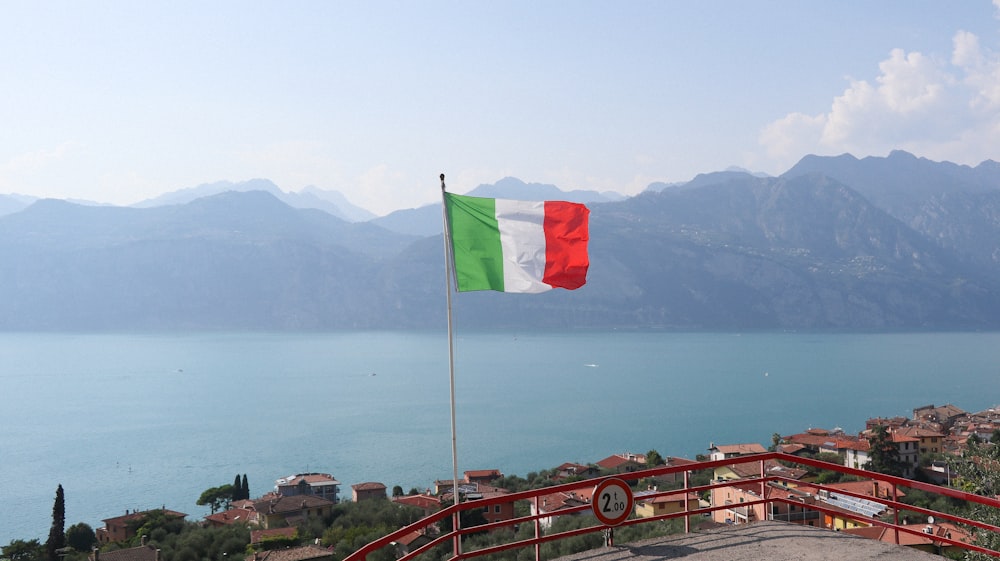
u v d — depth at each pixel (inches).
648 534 1481.3
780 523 508.7
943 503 1899.6
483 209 566.3
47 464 6151.6
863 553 443.8
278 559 2097.7
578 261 568.7
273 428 7780.5
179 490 5034.5
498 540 1893.5
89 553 2477.9
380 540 368.8
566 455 5890.8
